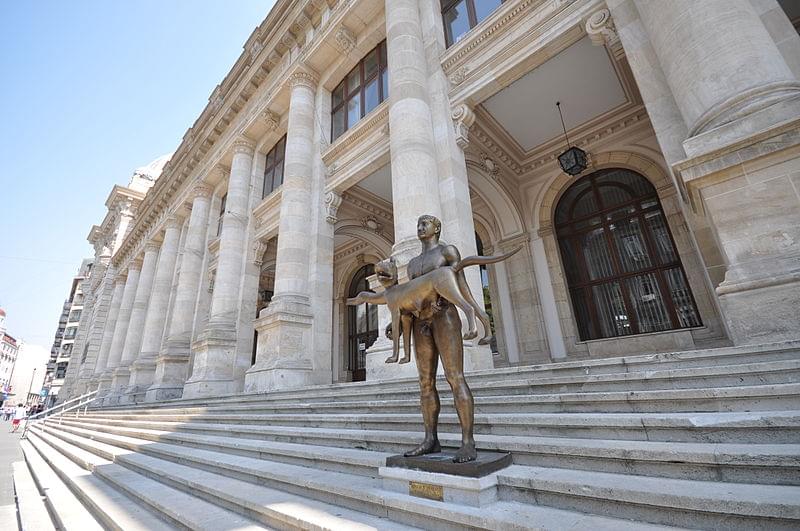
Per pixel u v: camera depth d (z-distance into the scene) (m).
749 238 3.90
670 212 9.84
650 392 3.03
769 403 2.59
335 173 12.44
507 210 12.49
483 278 13.19
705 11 4.68
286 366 9.92
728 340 8.48
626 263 10.58
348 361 18.31
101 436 9.53
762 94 4.10
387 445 3.84
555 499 2.34
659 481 2.25
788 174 3.83
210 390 12.91
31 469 8.22
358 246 18.42
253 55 17.41
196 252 19.31
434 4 10.56
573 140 11.33
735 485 2.07
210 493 3.75
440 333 2.92
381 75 12.34
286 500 3.21
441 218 8.02
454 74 9.41
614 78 9.39
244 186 16.84
